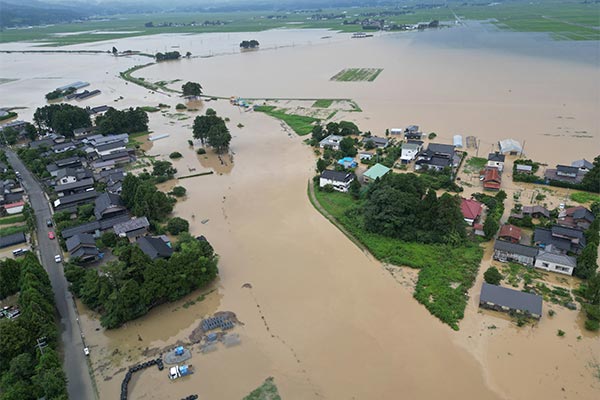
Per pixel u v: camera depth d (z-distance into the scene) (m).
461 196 78.12
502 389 41.97
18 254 65.31
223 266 62.28
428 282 56.38
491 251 62.59
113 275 52.88
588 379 42.53
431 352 46.47
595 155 94.00
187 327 51.31
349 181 83.56
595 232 60.31
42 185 90.12
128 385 43.72
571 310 51.03
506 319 50.31
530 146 100.25
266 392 42.62
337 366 45.31
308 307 53.84
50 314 50.09
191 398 42.03
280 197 82.75
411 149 93.25
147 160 102.50
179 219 70.88
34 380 40.66
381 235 67.75
